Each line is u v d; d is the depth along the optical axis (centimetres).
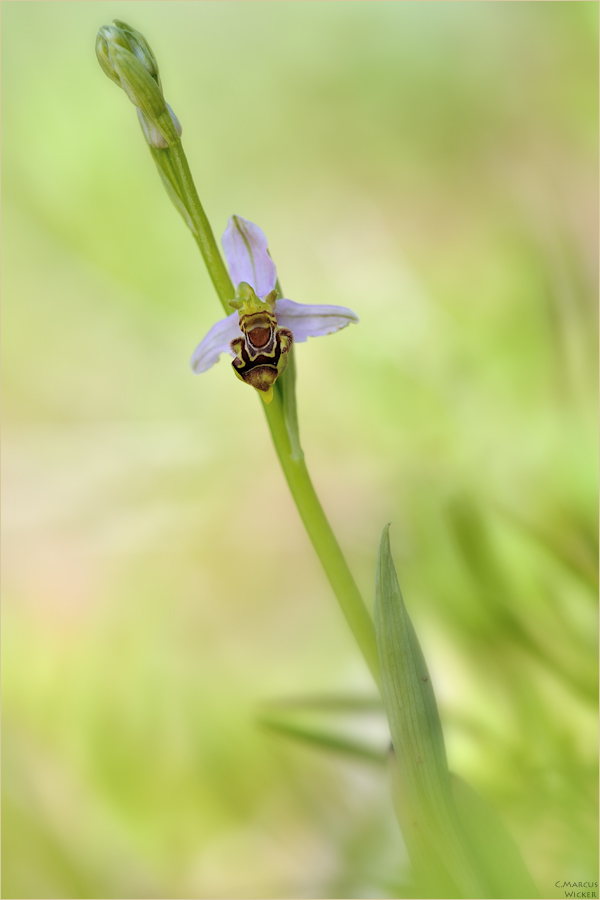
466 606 51
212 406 78
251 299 46
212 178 90
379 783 55
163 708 60
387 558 45
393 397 65
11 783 56
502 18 84
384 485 62
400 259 77
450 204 81
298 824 55
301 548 70
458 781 46
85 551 70
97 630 66
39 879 55
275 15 92
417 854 46
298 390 70
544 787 49
